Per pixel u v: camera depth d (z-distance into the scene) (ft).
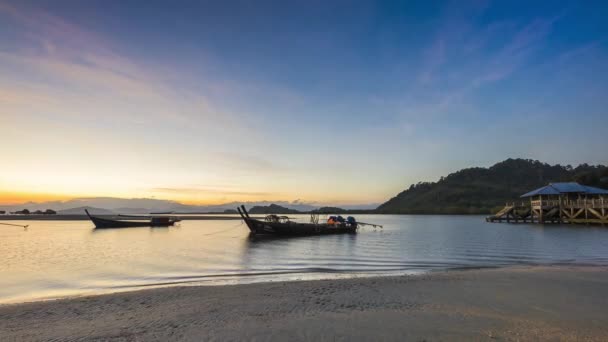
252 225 142.00
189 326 30.27
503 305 35.76
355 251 98.07
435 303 36.94
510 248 100.63
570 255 84.17
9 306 37.78
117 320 32.53
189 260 79.46
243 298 40.06
